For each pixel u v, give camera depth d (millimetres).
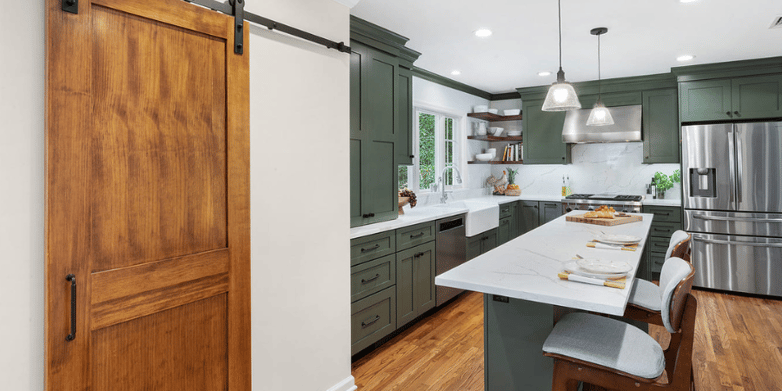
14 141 1181
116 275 1327
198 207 1553
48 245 1188
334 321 2289
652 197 5207
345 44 2322
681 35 3383
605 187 5629
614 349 1492
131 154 1361
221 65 1616
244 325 1722
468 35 3369
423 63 4270
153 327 1434
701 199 4402
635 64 4355
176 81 1475
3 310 1171
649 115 4973
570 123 5352
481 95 5867
